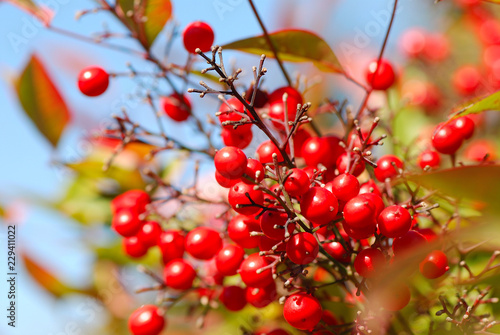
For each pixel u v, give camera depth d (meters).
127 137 0.39
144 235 0.39
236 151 0.34
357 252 0.35
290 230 0.34
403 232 0.34
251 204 0.34
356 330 0.35
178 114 0.40
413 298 0.37
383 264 0.34
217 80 0.40
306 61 0.39
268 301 0.36
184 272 0.38
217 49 0.34
